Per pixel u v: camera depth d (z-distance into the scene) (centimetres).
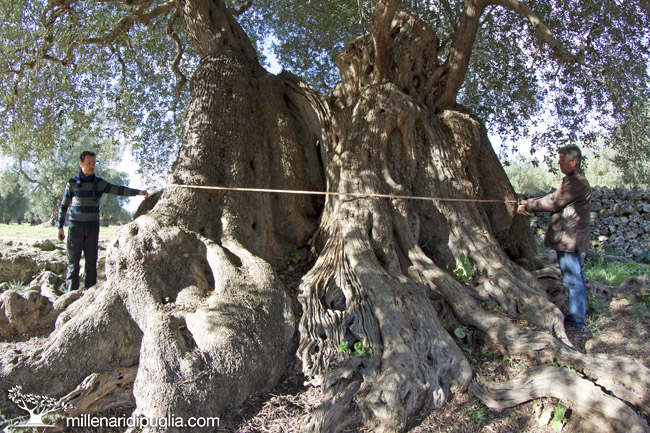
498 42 909
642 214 1100
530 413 381
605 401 357
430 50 669
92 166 573
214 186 561
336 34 1012
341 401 372
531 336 434
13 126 852
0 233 1795
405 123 597
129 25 818
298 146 639
